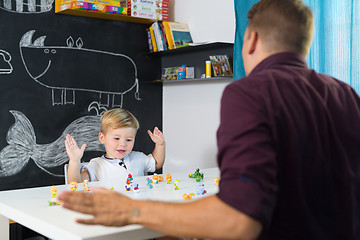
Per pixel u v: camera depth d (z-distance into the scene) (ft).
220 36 10.91
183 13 11.96
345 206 2.89
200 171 7.68
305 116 2.84
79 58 11.06
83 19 11.10
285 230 2.77
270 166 2.52
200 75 11.26
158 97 12.49
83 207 2.73
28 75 10.32
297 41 3.09
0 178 9.95
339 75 7.98
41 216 4.26
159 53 11.85
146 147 12.25
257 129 2.58
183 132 11.94
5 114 10.03
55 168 10.73
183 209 2.61
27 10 10.27
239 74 9.47
